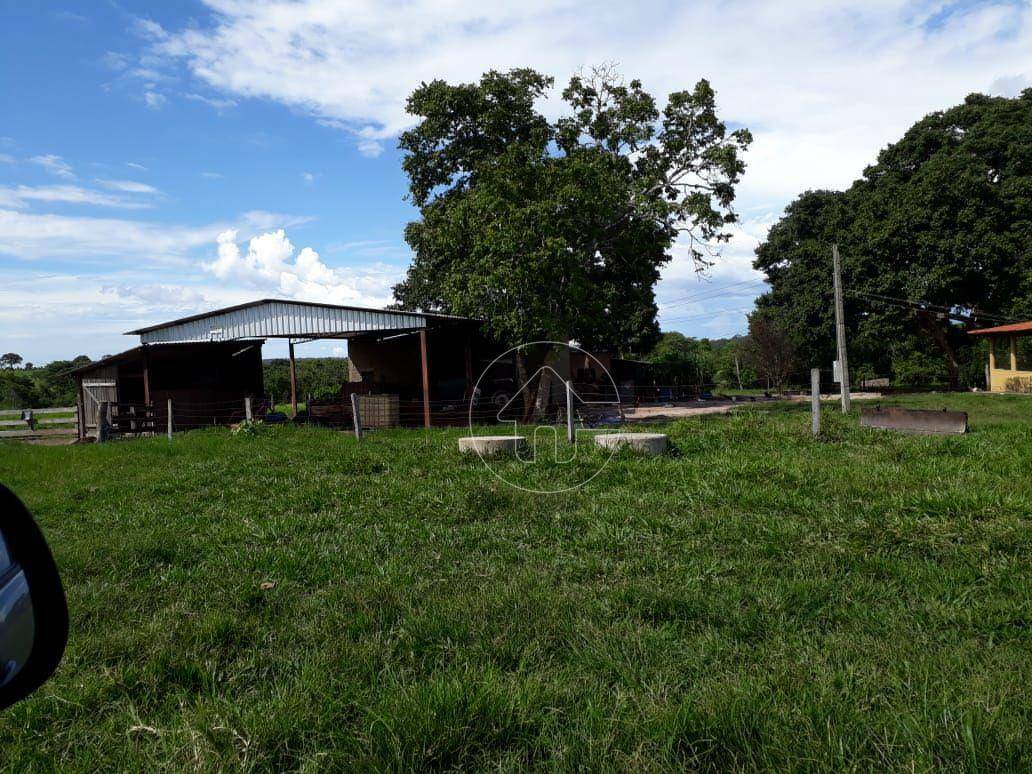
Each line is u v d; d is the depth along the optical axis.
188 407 25.44
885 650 3.48
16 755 2.84
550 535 6.20
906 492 6.85
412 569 5.29
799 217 44.97
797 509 6.70
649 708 2.90
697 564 5.11
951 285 35.03
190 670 3.52
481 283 21.00
